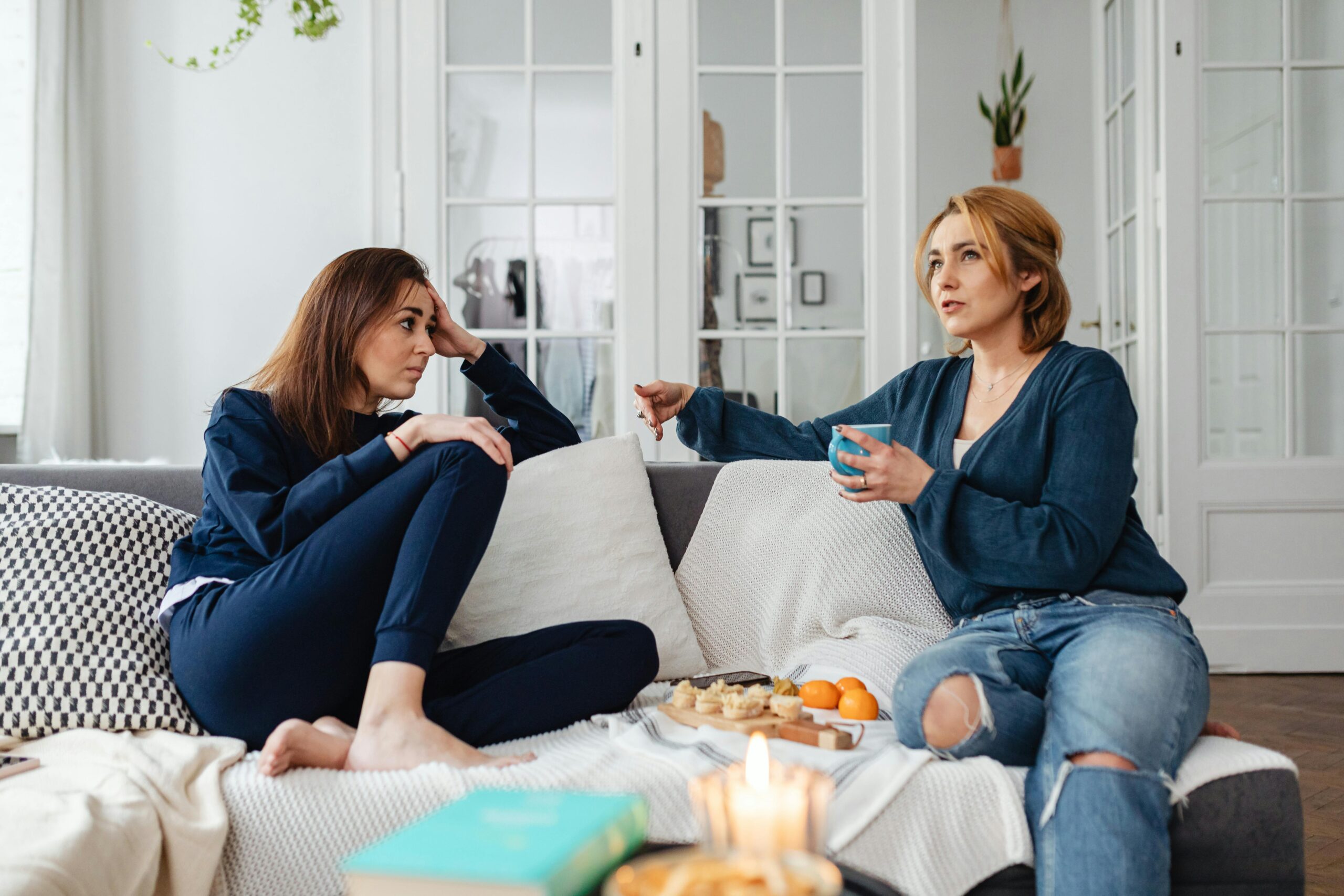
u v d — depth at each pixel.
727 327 3.65
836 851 1.07
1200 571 3.35
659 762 1.17
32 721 1.29
